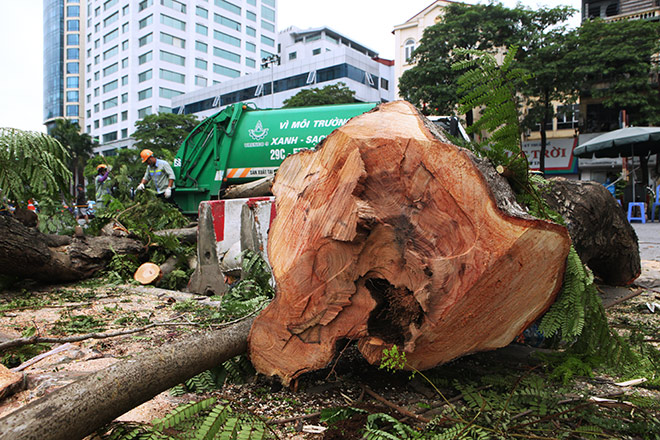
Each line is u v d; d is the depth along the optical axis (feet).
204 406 5.76
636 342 8.90
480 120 7.87
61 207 26.00
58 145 16.75
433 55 72.38
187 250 20.81
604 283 17.46
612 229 14.78
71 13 335.88
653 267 21.26
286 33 272.10
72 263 19.06
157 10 213.25
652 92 70.44
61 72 338.75
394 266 6.61
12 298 16.29
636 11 94.22
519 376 7.71
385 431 6.17
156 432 5.43
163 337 11.08
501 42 72.69
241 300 12.20
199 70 232.32
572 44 71.61
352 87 154.30
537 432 5.97
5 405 7.07
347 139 6.67
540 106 74.84
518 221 5.79
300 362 7.22
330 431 6.24
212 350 6.88
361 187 6.55
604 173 88.28
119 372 5.59
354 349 9.49
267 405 7.15
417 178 6.40
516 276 6.12
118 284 18.89
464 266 6.05
